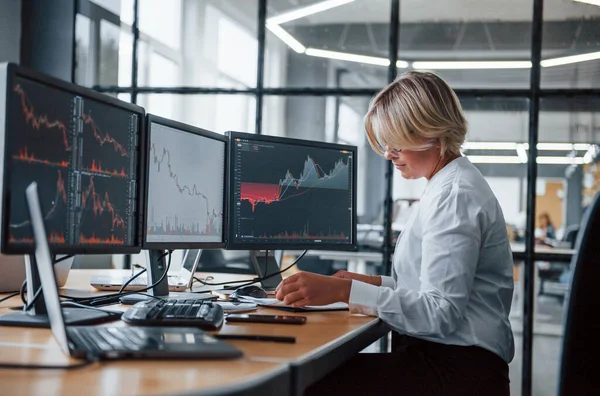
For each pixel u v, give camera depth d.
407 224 1.82
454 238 1.55
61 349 1.09
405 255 1.76
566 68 3.81
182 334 1.20
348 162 2.35
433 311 1.51
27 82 1.23
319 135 4.01
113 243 1.55
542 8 3.83
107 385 0.88
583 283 1.23
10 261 1.95
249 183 2.13
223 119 4.11
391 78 3.96
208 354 1.07
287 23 4.05
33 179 1.25
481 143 3.87
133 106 1.61
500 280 1.65
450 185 1.63
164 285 1.88
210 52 4.12
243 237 2.11
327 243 2.29
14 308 1.58
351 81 3.99
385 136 1.76
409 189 3.86
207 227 1.99
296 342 1.29
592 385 1.23
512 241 3.79
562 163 3.79
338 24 4.01
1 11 4.12
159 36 4.18
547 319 3.72
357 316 1.71
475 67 3.89
